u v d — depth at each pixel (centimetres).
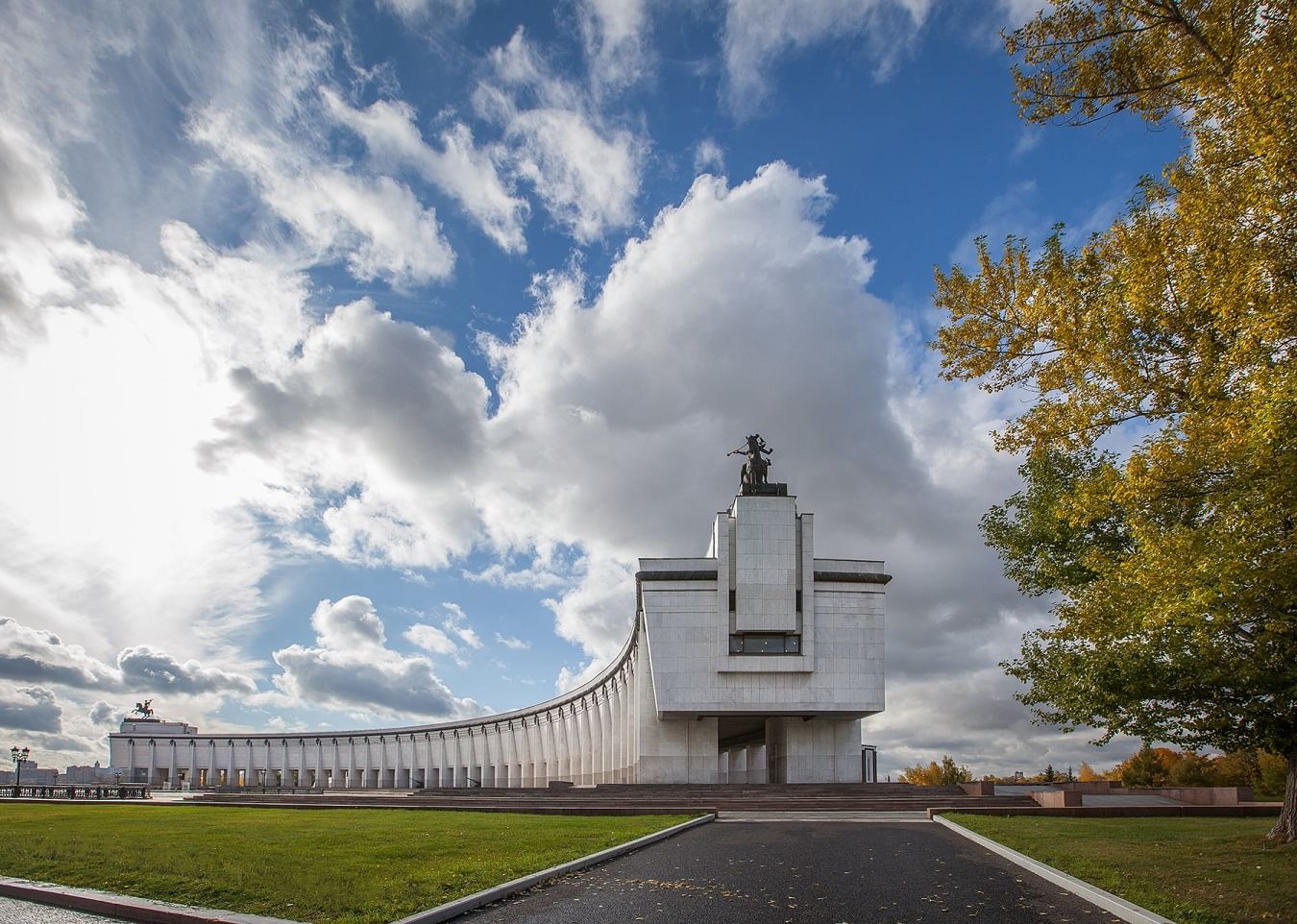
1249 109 1435
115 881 1612
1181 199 1650
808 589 6262
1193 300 1700
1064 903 1508
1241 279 1506
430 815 3662
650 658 6266
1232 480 1634
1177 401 1819
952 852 2231
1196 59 1584
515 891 1587
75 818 3372
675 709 6166
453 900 1427
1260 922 1298
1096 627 2089
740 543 6272
